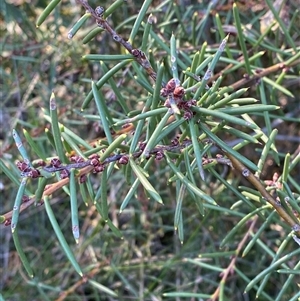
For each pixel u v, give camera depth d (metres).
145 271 0.47
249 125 0.17
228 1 0.40
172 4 0.37
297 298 0.22
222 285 0.29
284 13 0.34
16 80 0.46
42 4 0.50
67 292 0.42
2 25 0.52
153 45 0.34
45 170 0.17
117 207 0.50
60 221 0.53
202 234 0.46
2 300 0.39
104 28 0.19
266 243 0.43
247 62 0.27
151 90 0.21
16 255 0.52
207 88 0.19
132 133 0.22
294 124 0.50
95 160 0.18
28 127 0.48
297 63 0.29
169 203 0.48
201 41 0.41
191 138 0.17
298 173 0.50
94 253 0.47
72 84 0.46
